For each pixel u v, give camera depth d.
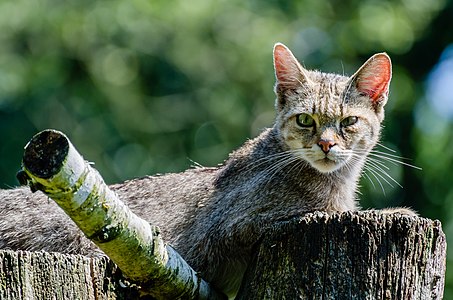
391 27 23.92
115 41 23.47
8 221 9.70
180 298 7.59
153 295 7.41
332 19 24.66
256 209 9.34
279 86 10.32
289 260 7.27
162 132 23.47
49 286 6.81
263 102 23.69
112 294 7.13
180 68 23.66
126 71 23.66
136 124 23.44
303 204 9.52
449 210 22.73
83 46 23.48
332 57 24.20
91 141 22.95
